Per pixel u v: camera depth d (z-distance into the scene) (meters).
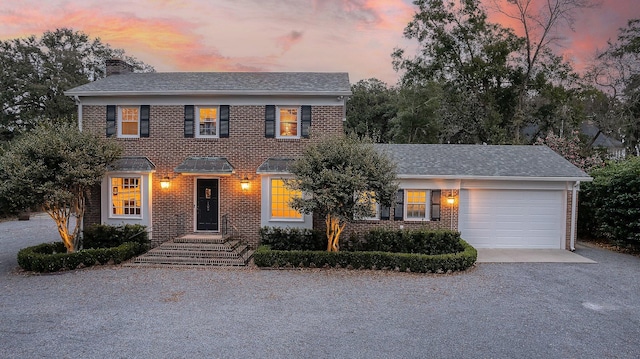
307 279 11.95
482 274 12.64
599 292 10.78
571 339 7.69
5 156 13.30
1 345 7.24
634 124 32.84
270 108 16.16
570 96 34.91
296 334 7.82
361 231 16.34
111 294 10.39
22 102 42.16
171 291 10.66
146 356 6.83
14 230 22.23
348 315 8.91
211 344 7.32
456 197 16.27
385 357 6.85
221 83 17.05
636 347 7.35
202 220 16.38
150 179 16.12
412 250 14.87
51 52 43.31
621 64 33.31
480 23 36.50
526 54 36.03
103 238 15.62
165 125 16.31
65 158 13.15
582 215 19.36
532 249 16.59
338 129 16.08
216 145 16.28
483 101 37.03
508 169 16.70
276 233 15.38
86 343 7.34
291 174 14.90
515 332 8.01
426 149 19.16
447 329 8.12
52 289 10.82
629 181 15.73
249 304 9.63
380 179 13.10
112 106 16.31
